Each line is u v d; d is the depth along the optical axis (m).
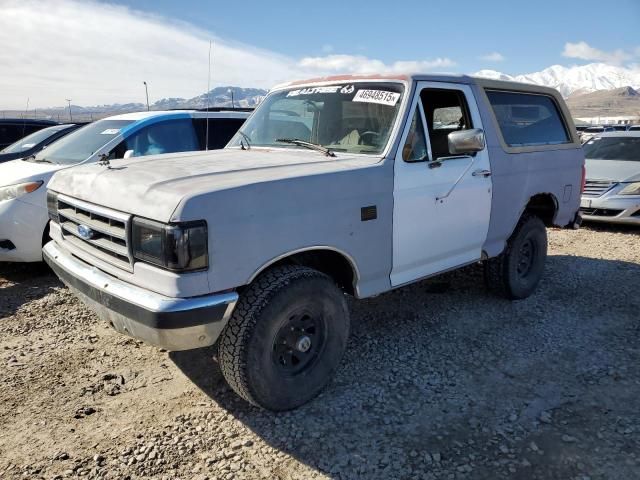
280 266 3.31
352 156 3.86
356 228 3.51
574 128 5.84
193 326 2.81
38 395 3.56
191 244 2.73
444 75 4.34
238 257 2.92
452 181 4.19
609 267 6.71
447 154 4.30
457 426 3.26
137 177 3.21
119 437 3.12
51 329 4.63
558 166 5.42
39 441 3.07
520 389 3.70
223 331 3.13
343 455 2.98
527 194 5.05
